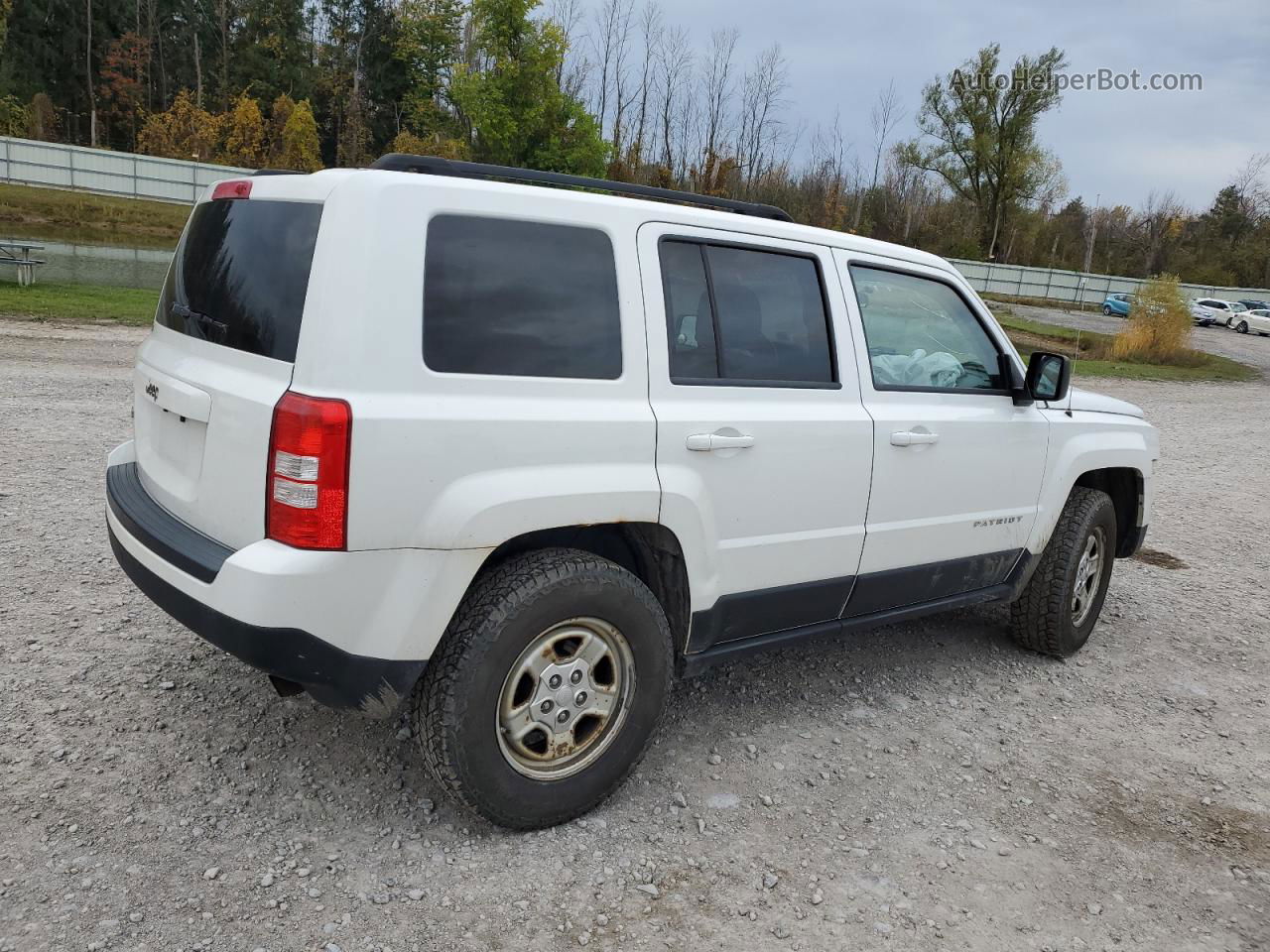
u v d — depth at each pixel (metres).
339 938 2.45
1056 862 3.11
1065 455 4.61
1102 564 5.04
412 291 2.59
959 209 64.12
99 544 5.11
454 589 2.68
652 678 3.11
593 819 3.11
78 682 3.64
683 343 3.20
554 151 35.44
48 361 10.53
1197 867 3.16
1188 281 66.19
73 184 37.75
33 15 57.88
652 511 3.03
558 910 2.65
